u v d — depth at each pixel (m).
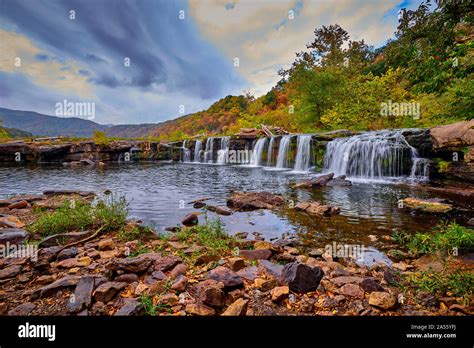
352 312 2.76
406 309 2.82
